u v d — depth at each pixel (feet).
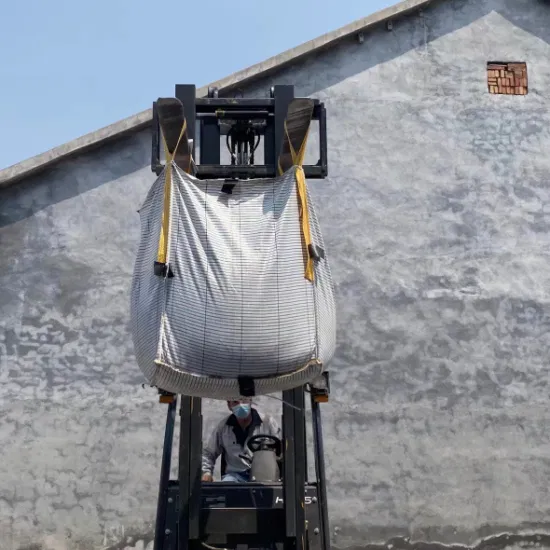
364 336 33.37
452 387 33.32
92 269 32.96
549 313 34.58
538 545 32.24
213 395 16.90
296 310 16.85
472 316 34.12
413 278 34.19
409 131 35.81
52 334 32.30
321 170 20.15
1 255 32.83
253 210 17.57
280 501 19.11
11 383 31.73
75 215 33.42
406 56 36.70
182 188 17.43
